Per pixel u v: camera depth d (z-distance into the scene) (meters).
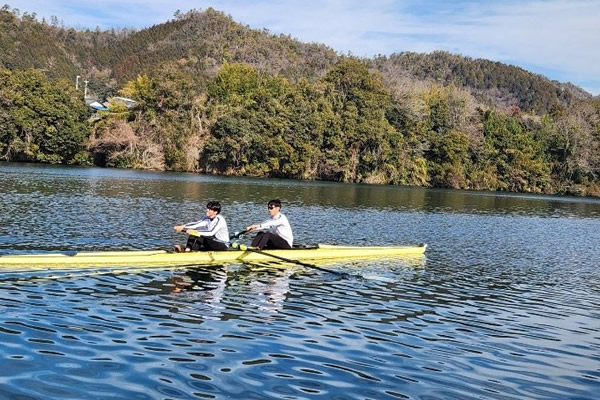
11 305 10.25
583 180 96.81
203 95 91.25
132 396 6.89
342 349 9.19
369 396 7.46
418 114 90.50
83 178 48.53
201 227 16.84
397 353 9.21
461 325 11.23
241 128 79.75
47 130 74.44
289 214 31.55
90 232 19.78
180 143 79.69
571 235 30.81
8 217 21.83
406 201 49.31
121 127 77.12
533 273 17.98
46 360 7.77
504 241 26.11
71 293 11.41
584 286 16.31
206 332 9.49
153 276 13.39
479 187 92.00
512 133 98.81
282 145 80.69
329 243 21.92
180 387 7.25
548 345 10.37
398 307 12.27
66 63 186.50
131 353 8.28
